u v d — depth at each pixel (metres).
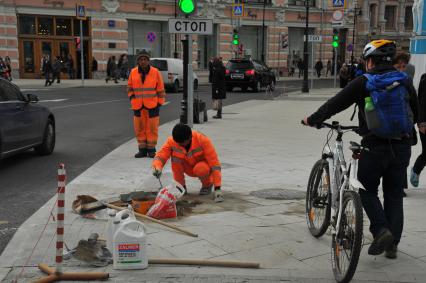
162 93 9.31
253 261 4.46
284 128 13.69
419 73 18.34
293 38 49.19
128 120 15.38
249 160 9.11
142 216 5.50
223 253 4.62
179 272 4.20
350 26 54.16
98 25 35.88
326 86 37.38
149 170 8.19
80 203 5.79
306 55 29.33
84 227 5.29
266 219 5.63
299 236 5.10
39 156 9.74
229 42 43.47
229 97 25.92
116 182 7.33
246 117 16.47
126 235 4.20
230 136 12.12
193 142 6.32
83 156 9.74
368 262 4.48
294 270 4.28
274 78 31.86
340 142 4.55
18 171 8.34
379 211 4.26
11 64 33.03
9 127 8.34
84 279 4.01
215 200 6.28
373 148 4.20
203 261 4.34
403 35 59.28
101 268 4.27
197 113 14.54
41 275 4.14
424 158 6.80
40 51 34.34
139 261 4.23
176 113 17.97
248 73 29.06
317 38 29.27
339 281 4.00
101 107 18.91
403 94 4.08
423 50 18.25
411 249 4.79
